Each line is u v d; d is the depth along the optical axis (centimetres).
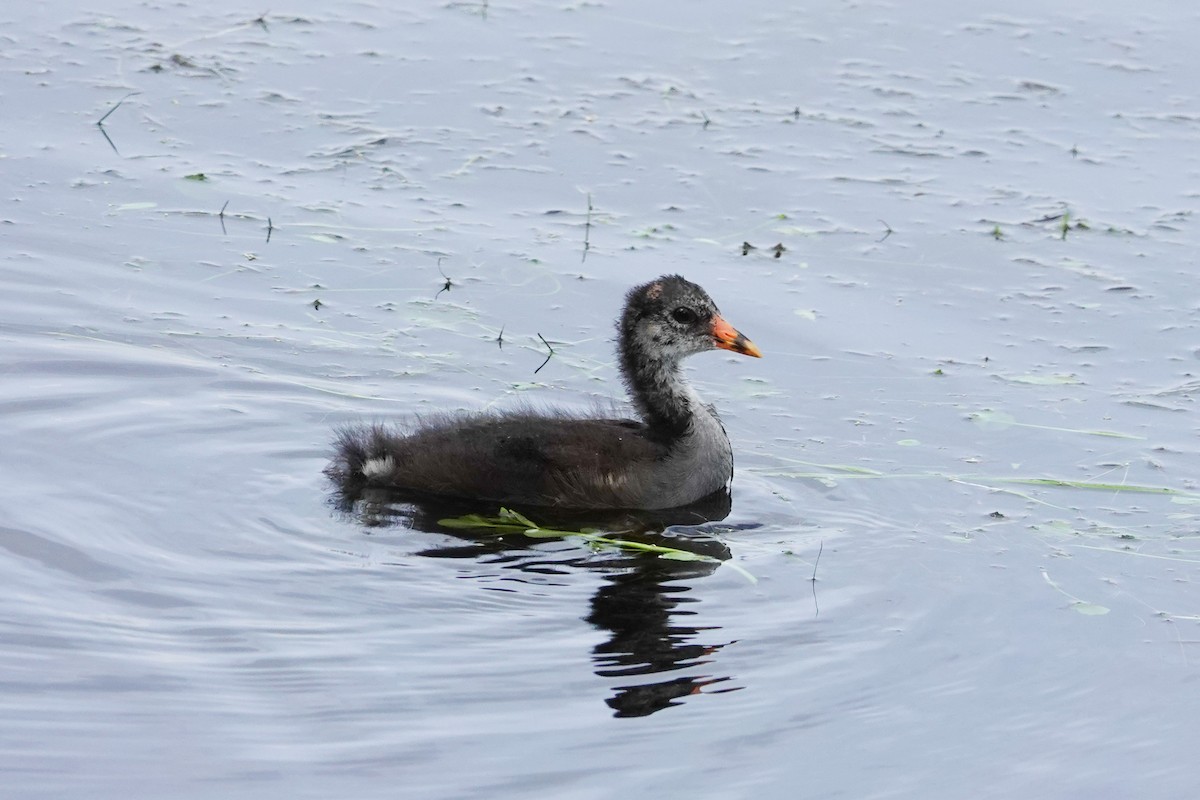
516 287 1831
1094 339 1758
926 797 996
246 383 1602
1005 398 1633
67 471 1394
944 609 1225
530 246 1917
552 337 1736
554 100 2289
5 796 941
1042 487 1453
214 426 1514
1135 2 2606
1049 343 1750
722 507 1423
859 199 2052
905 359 1714
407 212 1986
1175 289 1856
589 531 1364
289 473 1438
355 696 1062
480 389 1627
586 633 1163
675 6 2598
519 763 1000
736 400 1636
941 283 1870
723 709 1076
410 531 1340
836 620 1202
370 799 955
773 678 1119
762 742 1041
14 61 2314
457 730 1031
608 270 1867
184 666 1090
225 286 1805
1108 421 1582
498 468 1420
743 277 1869
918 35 2514
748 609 1216
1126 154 2172
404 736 1022
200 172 2050
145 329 1695
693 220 1998
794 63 2422
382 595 1208
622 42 2480
